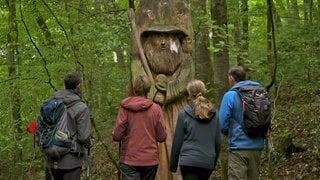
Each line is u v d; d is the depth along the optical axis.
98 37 8.17
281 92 13.02
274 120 11.76
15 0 10.02
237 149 5.65
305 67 10.10
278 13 12.47
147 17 6.59
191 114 5.22
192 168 5.17
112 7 9.10
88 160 5.57
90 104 9.47
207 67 11.36
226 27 8.16
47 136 5.31
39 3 9.34
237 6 11.55
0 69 11.92
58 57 9.08
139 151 5.26
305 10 11.32
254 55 11.31
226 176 7.90
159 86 6.45
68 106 5.41
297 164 9.08
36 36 10.10
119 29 8.21
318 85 9.89
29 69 9.14
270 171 7.83
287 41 10.20
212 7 8.26
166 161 6.43
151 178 5.39
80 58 8.90
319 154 8.79
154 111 5.35
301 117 11.22
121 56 10.79
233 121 5.70
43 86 9.20
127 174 5.29
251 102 5.59
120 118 5.33
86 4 9.14
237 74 5.86
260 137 5.68
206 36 11.05
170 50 6.57
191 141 5.20
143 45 6.66
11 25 10.02
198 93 5.32
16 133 9.75
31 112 9.66
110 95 10.20
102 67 9.48
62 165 5.34
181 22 6.67
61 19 9.68
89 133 5.43
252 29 13.92
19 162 9.86
